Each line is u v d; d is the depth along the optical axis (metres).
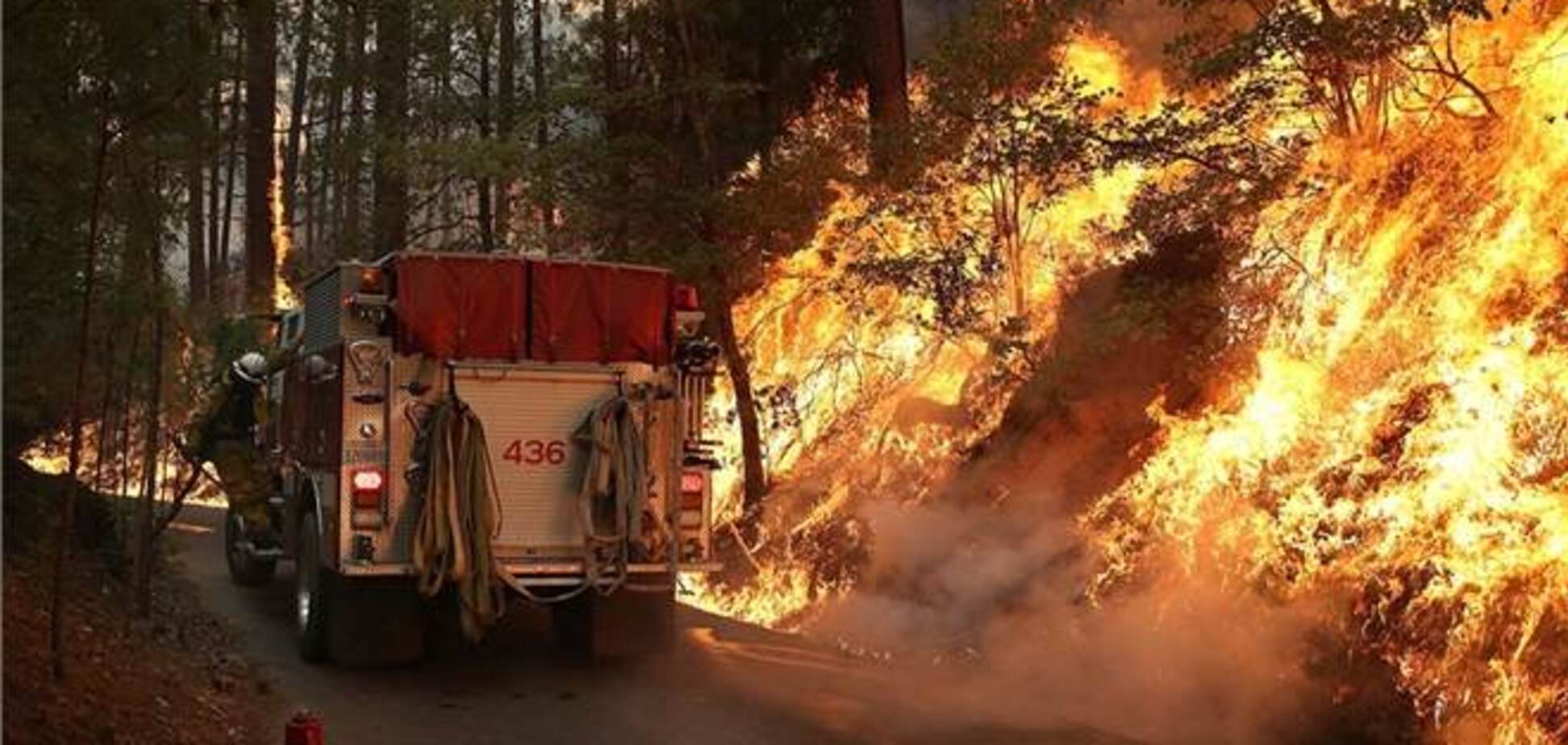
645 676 9.70
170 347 9.91
